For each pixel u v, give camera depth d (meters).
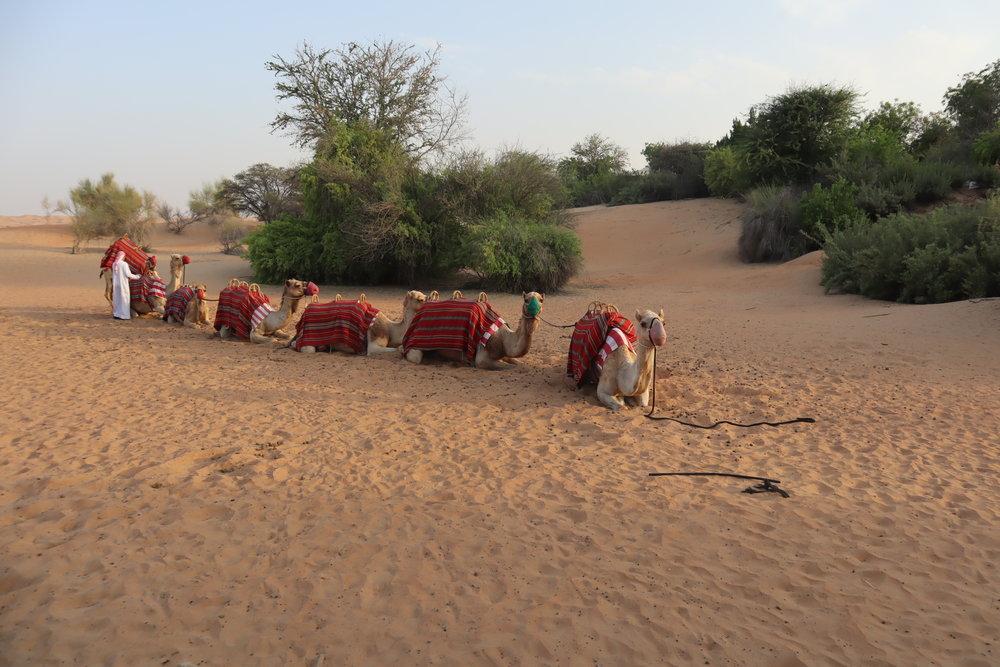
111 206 50.28
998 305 14.27
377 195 27.30
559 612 4.12
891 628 3.95
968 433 7.32
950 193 32.66
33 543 4.84
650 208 48.38
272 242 28.41
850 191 31.27
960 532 5.01
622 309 20.05
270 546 4.85
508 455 6.70
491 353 10.84
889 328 13.77
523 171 28.47
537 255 25.25
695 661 3.71
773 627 3.98
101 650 3.78
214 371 10.38
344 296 24.69
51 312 17.64
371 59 31.08
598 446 7.01
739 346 12.59
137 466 6.25
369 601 4.25
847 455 6.71
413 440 7.14
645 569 4.57
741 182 43.28
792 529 5.09
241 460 6.44
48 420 7.63
